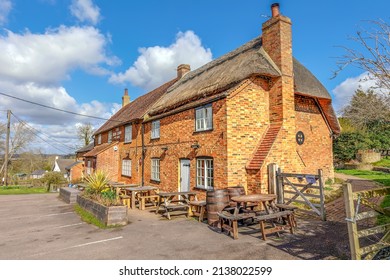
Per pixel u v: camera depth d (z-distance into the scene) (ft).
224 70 42.34
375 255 15.56
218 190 27.30
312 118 44.93
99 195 35.17
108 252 19.51
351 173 69.41
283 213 22.50
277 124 35.17
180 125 42.88
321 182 26.48
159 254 18.79
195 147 37.96
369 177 58.49
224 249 19.40
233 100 33.24
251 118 34.60
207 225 27.09
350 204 13.75
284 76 35.55
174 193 32.91
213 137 34.86
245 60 38.83
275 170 31.40
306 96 42.93
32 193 68.69
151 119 51.67
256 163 32.37
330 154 47.52
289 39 37.11
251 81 35.09
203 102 36.47
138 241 22.02
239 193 28.99
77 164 104.83
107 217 27.35
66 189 51.16
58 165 202.08
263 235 21.07
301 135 42.68
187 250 19.45
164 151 47.14
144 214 33.63
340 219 26.22
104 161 69.46
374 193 14.84
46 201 50.47
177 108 45.44
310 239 20.67
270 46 37.68
